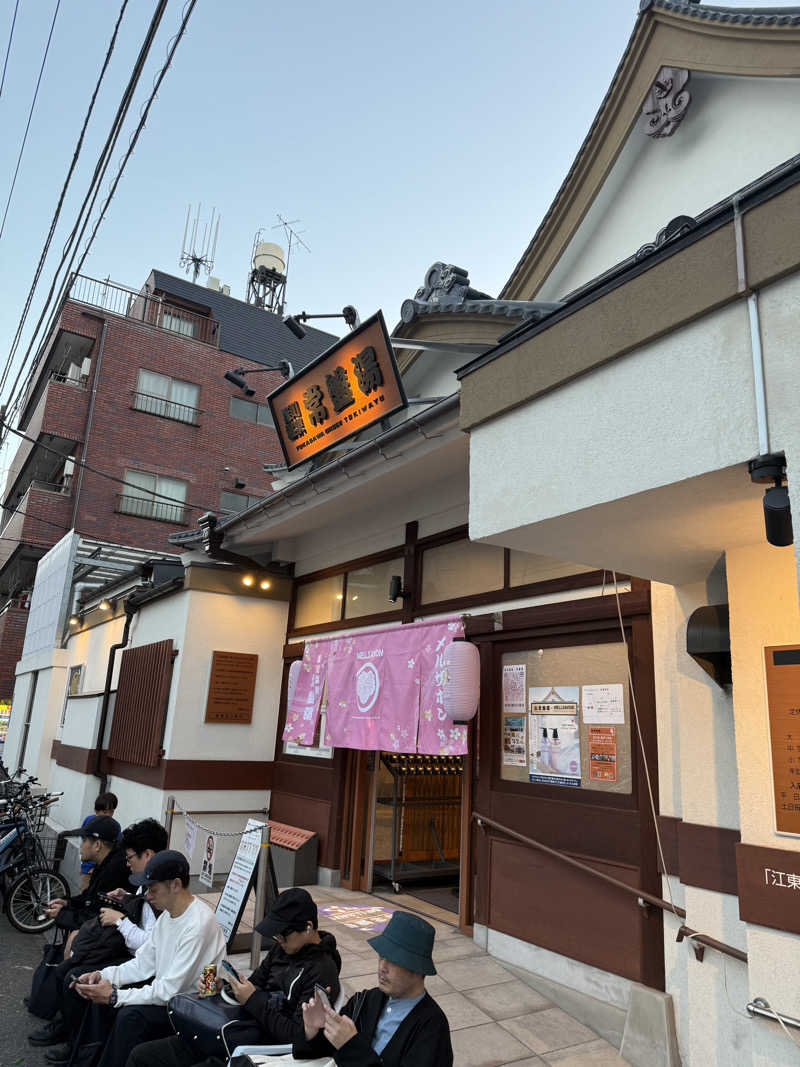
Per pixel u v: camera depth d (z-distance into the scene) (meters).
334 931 5.97
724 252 2.63
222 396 23.59
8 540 21.84
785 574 3.36
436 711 6.20
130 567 14.50
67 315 21.59
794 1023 3.00
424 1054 2.47
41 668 16.14
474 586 6.63
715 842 3.86
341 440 7.79
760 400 2.43
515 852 5.45
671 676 4.45
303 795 8.46
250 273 32.41
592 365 3.09
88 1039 4.05
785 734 3.24
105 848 5.27
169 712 9.02
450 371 7.78
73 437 21.02
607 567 4.00
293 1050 2.78
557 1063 4.02
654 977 4.27
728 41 5.00
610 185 5.91
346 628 8.38
